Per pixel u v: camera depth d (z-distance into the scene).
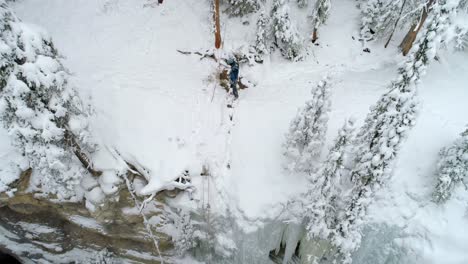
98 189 10.57
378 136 8.41
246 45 14.67
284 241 11.37
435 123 12.26
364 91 13.87
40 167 9.27
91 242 12.32
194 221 11.25
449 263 9.96
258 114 12.73
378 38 15.66
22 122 8.28
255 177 10.99
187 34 15.32
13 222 11.85
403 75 7.66
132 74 13.28
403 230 10.42
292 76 14.66
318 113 9.47
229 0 15.63
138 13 15.62
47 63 7.89
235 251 11.12
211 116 12.47
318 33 16.17
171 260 12.38
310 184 10.41
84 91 12.00
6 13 7.40
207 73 14.17
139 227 11.48
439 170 10.42
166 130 11.66
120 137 11.16
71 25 14.45
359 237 9.60
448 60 14.77
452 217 10.40
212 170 11.20
